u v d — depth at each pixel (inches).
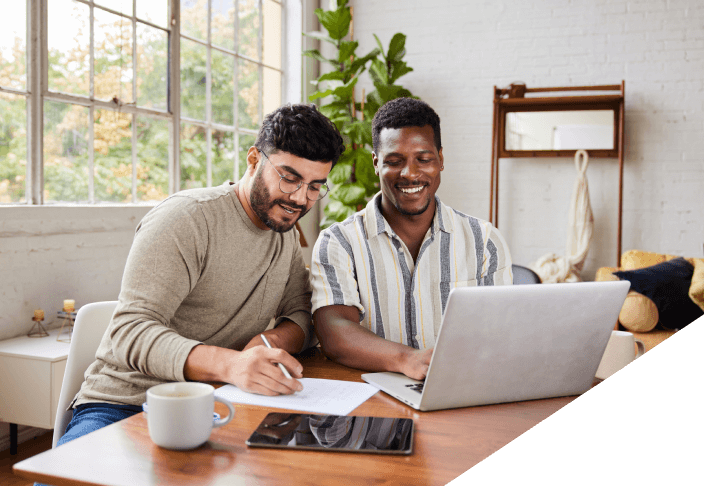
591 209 173.5
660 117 170.7
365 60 171.2
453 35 188.1
